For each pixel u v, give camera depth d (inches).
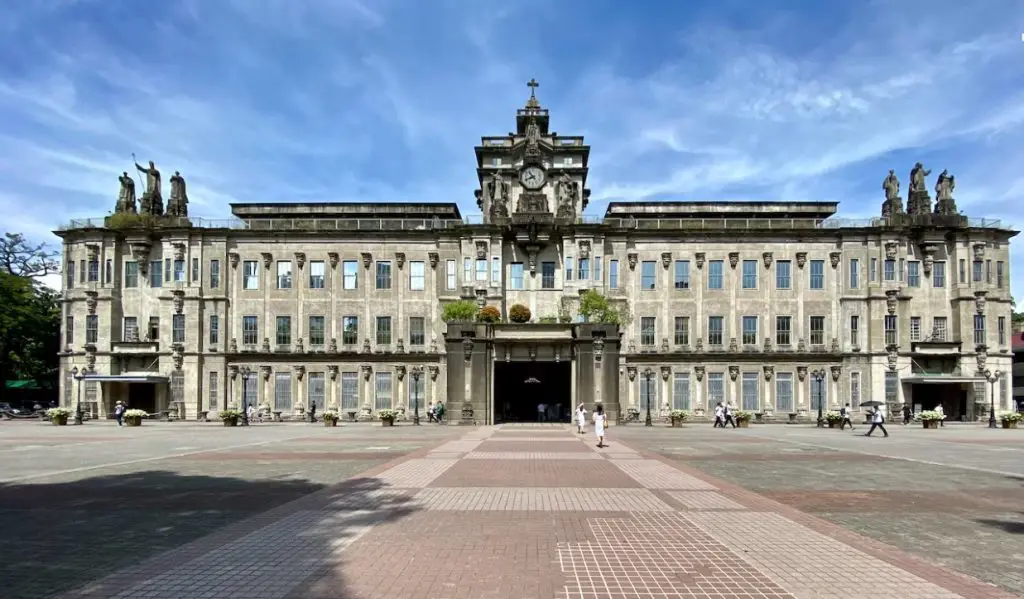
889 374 3061.0
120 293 3213.6
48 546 575.8
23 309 3548.2
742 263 3164.4
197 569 497.0
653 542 576.7
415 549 551.2
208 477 1001.5
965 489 897.5
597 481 941.8
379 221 3208.7
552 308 3147.1
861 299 3107.8
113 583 466.3
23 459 1267.2
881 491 877.2
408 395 3122.5
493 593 440.8
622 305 3134.8
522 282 3169.3
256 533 610.5
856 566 506.9
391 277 3179.1
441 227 3179.1
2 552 555.8
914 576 483.2
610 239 3171.8
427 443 1632.6
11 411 3449.8
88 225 3233.3
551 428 2308.1
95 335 3174.2
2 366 3700.8
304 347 3149.6
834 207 3459.6
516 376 3070.9
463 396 2490.2
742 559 524.4
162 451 1432.1
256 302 3171.8
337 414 2866.6
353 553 539.2
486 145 3563.0
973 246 3122.5
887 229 3093.0
